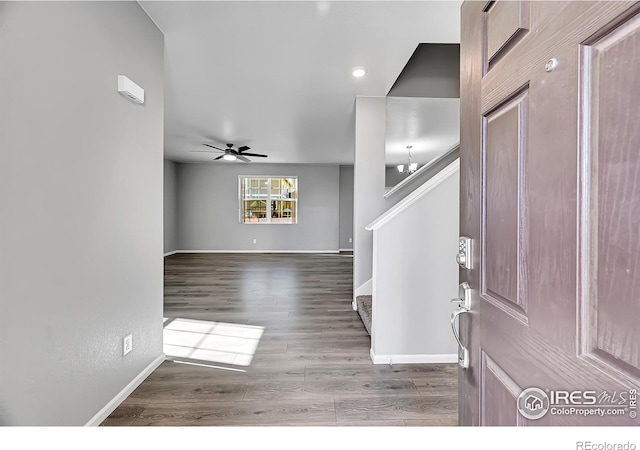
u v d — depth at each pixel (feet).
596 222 1.66
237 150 22.63
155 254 7.55
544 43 2.03
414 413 6.04
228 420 5.82
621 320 1.52
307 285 16.87
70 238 4.86
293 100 12.85
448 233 7.98
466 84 3.22
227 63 9.64
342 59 9.39
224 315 11.88
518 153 2.33
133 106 6.59
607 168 1.59
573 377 1.80
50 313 4.51
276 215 30.99
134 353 6.75
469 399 3.18
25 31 4.08
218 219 30.40
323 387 6.95
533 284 2.16
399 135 18.49
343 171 31.65
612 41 1.57
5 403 3.89
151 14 7.11
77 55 4.97
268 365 7.97
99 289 5.57
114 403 6.04
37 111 4.26
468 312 3.20
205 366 7.89
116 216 6.03
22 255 4.07
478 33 2.95
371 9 7.07
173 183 29.25
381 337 8.04
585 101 1.71
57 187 4.60
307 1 6.79
